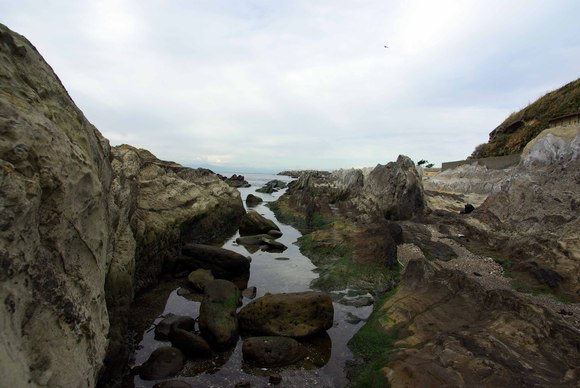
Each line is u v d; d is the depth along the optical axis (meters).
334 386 10.11
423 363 9.18
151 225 18.86
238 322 12.91
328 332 13.18
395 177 34.84
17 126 5.95
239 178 106.50
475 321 11.65
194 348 11.11
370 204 35.38
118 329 10.90
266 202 57.81
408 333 11.86
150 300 15.64
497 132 57.28
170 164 35.88
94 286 8.21
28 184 5.73
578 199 21.73
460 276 14.34
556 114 42.47
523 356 9.20
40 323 5.92
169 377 10.12
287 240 29.16
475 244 23.28
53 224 6.68
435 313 12.65
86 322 7.27
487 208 28.36
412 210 32.78
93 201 8.39
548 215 22.28
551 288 15.76
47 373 5.79
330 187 46.28
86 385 6.95
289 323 12.67
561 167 24.91
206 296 13.38
